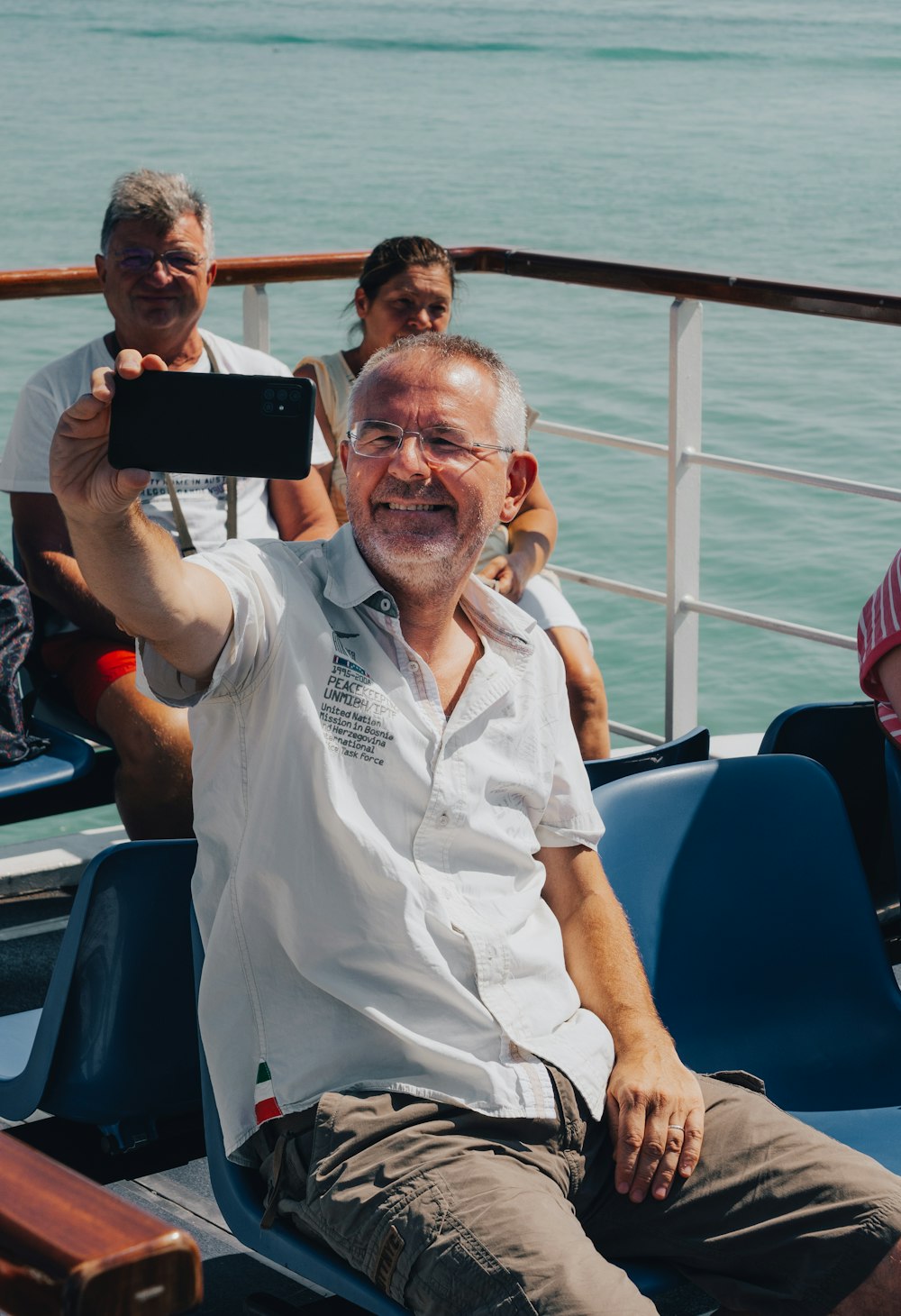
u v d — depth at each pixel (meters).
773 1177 1.75
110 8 67.31
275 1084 1.68
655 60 51.66
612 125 38.34
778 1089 2.11
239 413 1.48
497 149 34.31
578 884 1.95
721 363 15.87
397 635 1.79
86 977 1.82
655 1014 1.90
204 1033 1.73
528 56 52.84
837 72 49.75
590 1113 1.76
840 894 2.19
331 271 3.75
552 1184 1.68
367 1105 1.65
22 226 24.55
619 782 2.11
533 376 15.43
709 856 2.14
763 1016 2.14
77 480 1.50
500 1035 1.74
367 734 1.73
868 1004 2.18
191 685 1.69
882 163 32.62
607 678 9.15
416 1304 1.55
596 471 12.45
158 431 1.48
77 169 30.27
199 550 3.06
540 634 1.95
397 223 26.05
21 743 2.82
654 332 17.25
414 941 1.70
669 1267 1.78
